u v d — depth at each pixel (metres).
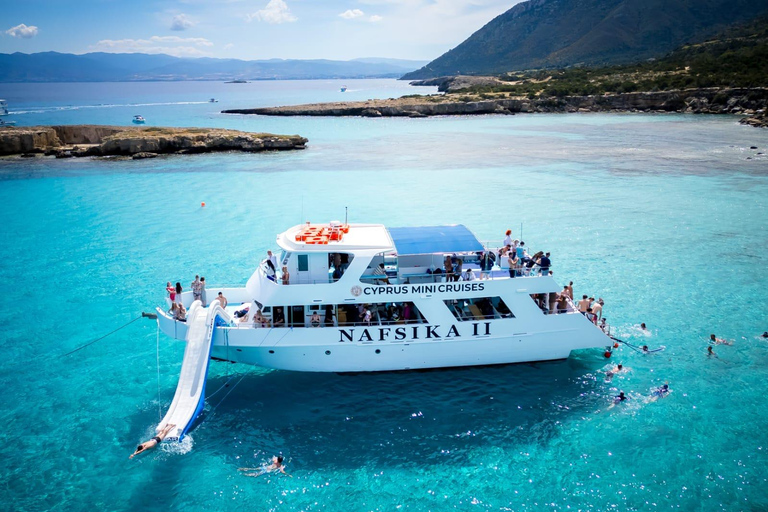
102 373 23.08
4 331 26.97
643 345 24.48
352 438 18.17
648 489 15.75
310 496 15.65
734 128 104.12
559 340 22.22
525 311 21.72
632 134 100.56
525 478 16.28
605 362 23.05
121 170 73.25
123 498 15.70
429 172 68.81
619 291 30.81
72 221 47.62
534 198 54.09
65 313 29.06
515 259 22.89
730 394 20.55
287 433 18.48
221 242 41.16
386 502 15.39
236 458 17.30
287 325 21.16
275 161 79.31
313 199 54.81
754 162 70.50
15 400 20.95
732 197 53.06
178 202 54.50
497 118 138.62
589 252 37.75
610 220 45.94
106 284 32.97
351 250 20.89
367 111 150.88
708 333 25.62
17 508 15.29
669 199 52.88
